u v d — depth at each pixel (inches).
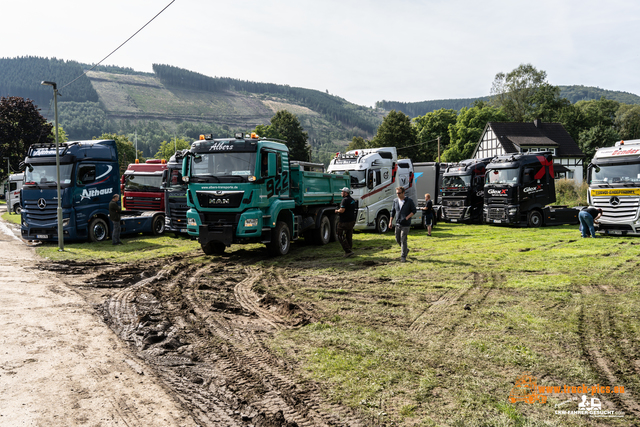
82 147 573.6
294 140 2635.3
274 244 478.6
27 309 266.8
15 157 1784.0
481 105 2657.5
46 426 136.0
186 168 467.8
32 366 182.5
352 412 146.6
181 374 181.3
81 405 150.7
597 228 624.1
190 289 339.0
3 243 580.1
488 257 454.9
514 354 193.6
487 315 253.0
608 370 177.2
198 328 243.0
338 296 306.8
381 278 361.7
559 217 816.9
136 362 191.6
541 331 223.5
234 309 280.2
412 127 2554.1
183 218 639.1
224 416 146.9
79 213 565.3
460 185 883.4
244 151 448.5
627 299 281.7
